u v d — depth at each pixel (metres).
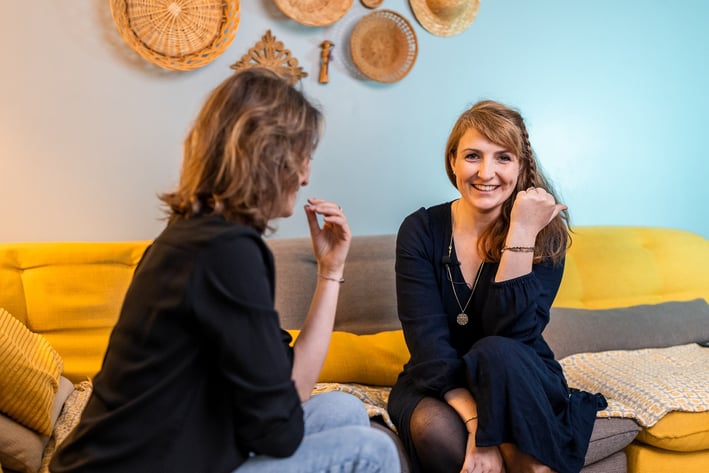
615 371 1.88
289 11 2.20
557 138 2.74
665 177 2.98
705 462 1.69
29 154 2.01
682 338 2.19
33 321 1.79
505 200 1.64
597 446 1.54
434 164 2.55
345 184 2.42
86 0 2.00
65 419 1.55
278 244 2.06
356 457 1.05
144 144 2.14
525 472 1.37
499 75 2.60
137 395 0.95
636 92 2.85
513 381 1.36
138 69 2.09
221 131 1.04
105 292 1.87
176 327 0.94
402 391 1.61
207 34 2.12
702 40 2.94
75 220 2.10
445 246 1.67
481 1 2.52
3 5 1.92
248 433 0.97
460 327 1.63
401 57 2.40
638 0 2.79
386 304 2.08
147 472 0.93
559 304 2.34
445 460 1.41
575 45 2.71
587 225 2.86
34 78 1.98
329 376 1.82
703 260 2.56
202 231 0.97
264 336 0.96
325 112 2.34
